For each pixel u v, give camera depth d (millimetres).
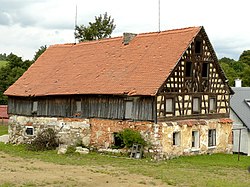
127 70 37594
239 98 47906
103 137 36969
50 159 33562
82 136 38469
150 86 34062
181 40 37125
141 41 40562
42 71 45094
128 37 41625
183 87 36125
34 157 34750
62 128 39875
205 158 35406
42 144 39250
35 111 42188
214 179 25984
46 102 41250
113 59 40531
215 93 39281
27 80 44781
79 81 39844
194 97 37250
